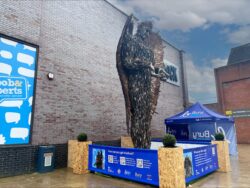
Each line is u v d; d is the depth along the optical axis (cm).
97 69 1195
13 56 823
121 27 1420
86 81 1118
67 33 1056
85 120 1082
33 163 830
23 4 883
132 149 691
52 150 868
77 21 1120
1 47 792
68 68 1034
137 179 662
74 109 1034
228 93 2294
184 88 2117
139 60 1079
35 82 882
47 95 923
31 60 882
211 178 732
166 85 1852
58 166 915
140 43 1111
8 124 780
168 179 580
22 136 816
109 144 1191
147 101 1062
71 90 1032
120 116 1305
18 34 849
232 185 641
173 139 613
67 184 660
